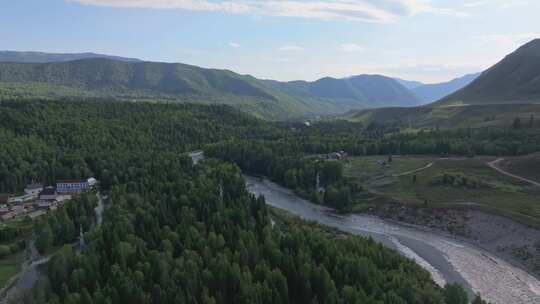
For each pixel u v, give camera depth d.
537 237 121.69
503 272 109.69
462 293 79.69
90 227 132.38
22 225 142.50
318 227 136.38
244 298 75.00
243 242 94.62
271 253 90.25
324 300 77.88
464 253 123.25
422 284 87.44
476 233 134.75
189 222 111.38
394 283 79.69
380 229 146.25
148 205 125.94
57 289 84.94
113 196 146.00
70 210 138.25
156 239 103.12
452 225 142.62
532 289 99.81
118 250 90.94
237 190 146.88
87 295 74.81
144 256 90.25
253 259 89.25
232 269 81.88
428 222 148.25
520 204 145.00
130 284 77.69
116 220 113.12
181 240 101.44
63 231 125.19
